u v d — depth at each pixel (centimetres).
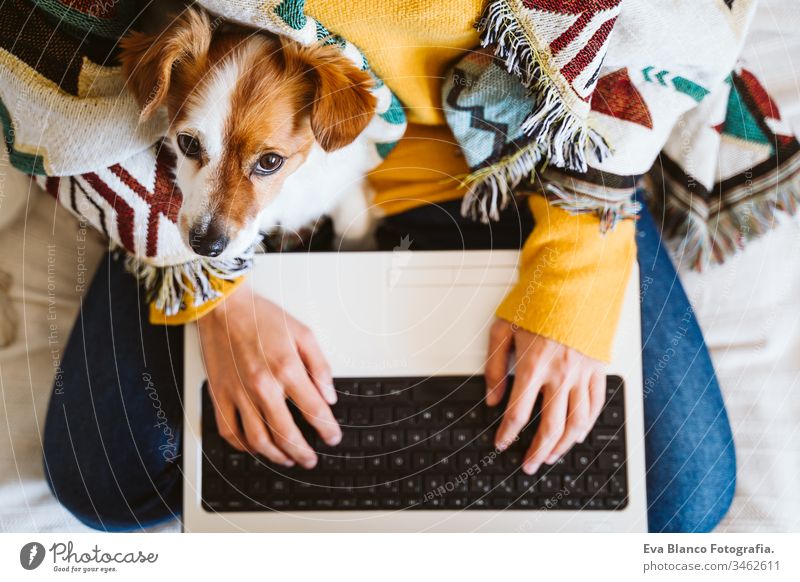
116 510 68
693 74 60
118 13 53
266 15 49
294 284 63
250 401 62
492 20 52
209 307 62
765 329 76
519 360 61
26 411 75
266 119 52
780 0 78
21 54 53
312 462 62
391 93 59
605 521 62
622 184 61
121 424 68
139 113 53
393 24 53
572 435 61
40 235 76
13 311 76
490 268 63
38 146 56
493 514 62
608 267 62
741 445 76
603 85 60
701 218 72
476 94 59
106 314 69
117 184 58
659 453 68
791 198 74
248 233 55
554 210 62
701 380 69
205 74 51
